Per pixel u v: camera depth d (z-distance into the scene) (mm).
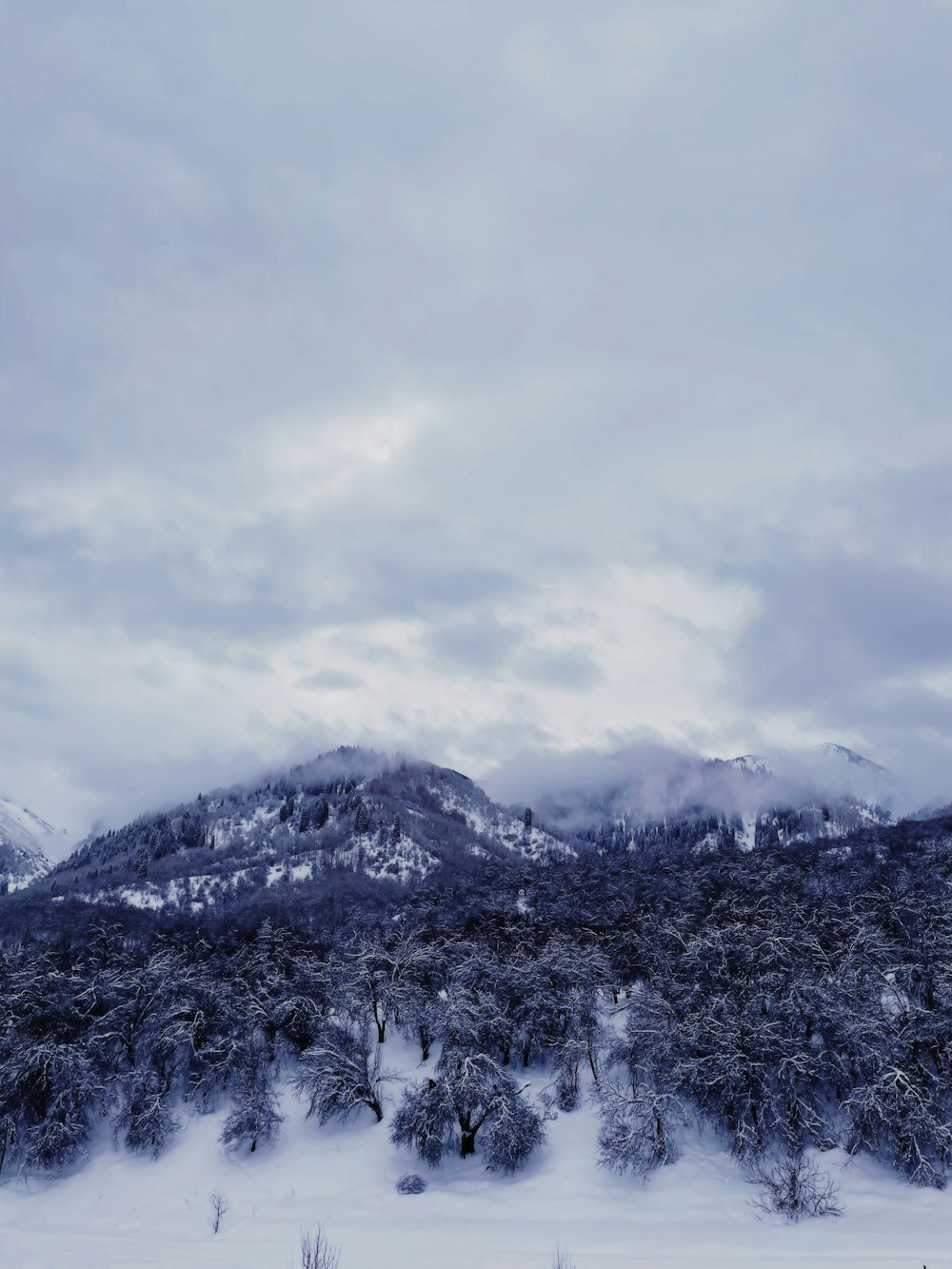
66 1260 36875
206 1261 35438
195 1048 56000
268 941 74062
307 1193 43781
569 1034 54094
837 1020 43469
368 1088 51312
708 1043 44844
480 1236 36344
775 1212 35750
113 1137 52281
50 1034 53656
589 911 82500
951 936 51062
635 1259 32031
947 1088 39875
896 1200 35531
